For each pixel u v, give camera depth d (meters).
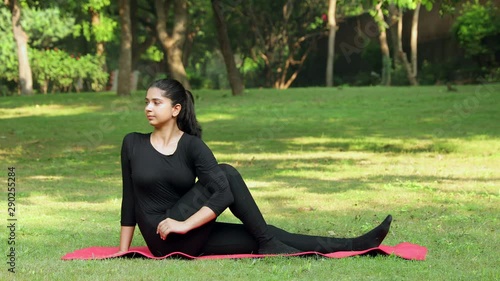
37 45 46.06
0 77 42.84
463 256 6.35
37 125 20.64
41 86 43.66
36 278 5.37
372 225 7.81
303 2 46.53
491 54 36.06
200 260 5.99
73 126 20.33
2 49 41.69
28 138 17.78
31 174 12.26
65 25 44.22
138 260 6.00
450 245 6.77
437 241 6.93
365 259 6.02
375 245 6.18
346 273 5.60
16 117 23.05
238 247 6.12
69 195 10.00
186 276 5.44
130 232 6.29
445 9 16.22
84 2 29.53
